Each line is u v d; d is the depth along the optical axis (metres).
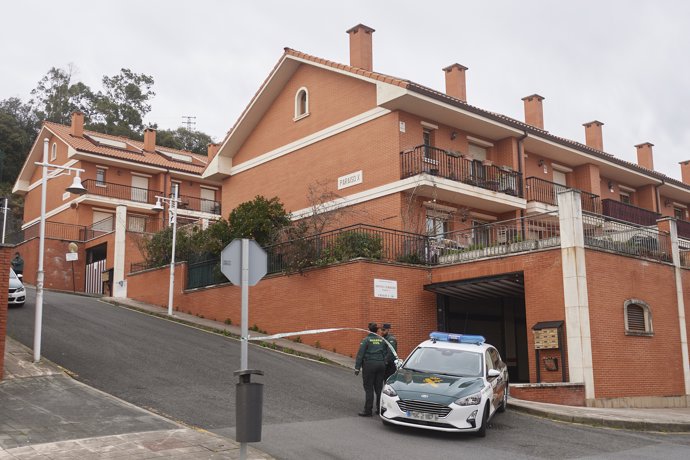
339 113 23.80
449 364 11.27
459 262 17.97
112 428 9.14
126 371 13.37
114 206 38.94
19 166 54.19
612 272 16.17
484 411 10.13
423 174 20.44
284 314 19.45
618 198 31.53
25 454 7.82
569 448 9.54
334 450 8.71
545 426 11.37
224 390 12.24
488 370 11.23
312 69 25.25
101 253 33.81
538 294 15.88
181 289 24.27
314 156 24.53
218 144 34.59
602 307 15.61
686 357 18.09
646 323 16.94
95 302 25.73
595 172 28.67
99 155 38.47
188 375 13.41
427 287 18.39
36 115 64.38
